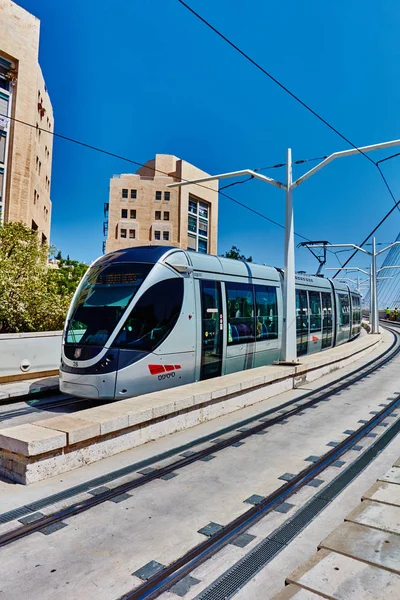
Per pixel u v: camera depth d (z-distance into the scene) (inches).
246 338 472.4
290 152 496.7
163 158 2935.5
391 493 183.9
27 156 1291.8
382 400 403.2
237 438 283.3
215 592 129.4
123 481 211.5
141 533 164.1
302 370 476.7
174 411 290.7
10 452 213.2
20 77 1269.7
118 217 2844.5
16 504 186.1
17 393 420.2
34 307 569.6
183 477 218.7
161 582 134.4
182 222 2844.5
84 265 1398.9
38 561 146.2
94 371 341.4
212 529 166.2
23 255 597.9
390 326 2059.5
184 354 384.5
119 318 351.6
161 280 374.6
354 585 119.5
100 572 139.6
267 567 141.3
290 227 492.7
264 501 190.1
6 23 1230.3
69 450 223.9
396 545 140.3
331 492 201.2
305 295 658.2
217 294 433.4
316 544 154.9
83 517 176.7
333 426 313.7
